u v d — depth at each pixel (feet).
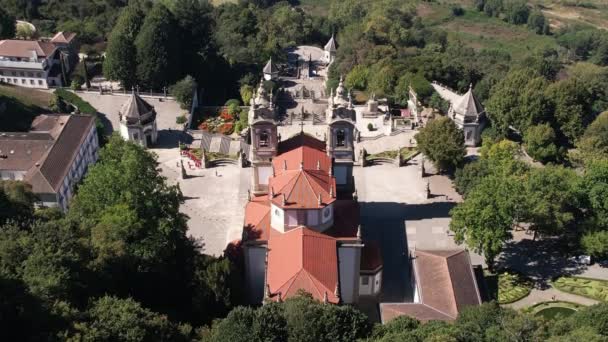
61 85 624.59
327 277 287.48
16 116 524.11
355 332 251.39
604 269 364.38
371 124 560.61
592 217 372.99
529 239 392.06
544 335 256.52
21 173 432.25
